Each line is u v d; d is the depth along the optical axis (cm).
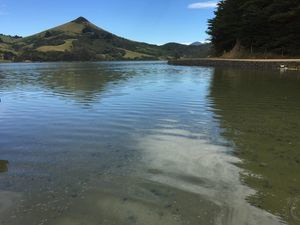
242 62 4947
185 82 2742
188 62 7119
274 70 4119
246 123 1162
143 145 908
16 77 3853
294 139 962
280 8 6003
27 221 534
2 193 626
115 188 644
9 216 548
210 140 952
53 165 765
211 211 558
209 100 1686
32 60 17512
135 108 1459
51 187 650
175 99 1727
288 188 641
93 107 1498
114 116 1288
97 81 2964
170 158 805
